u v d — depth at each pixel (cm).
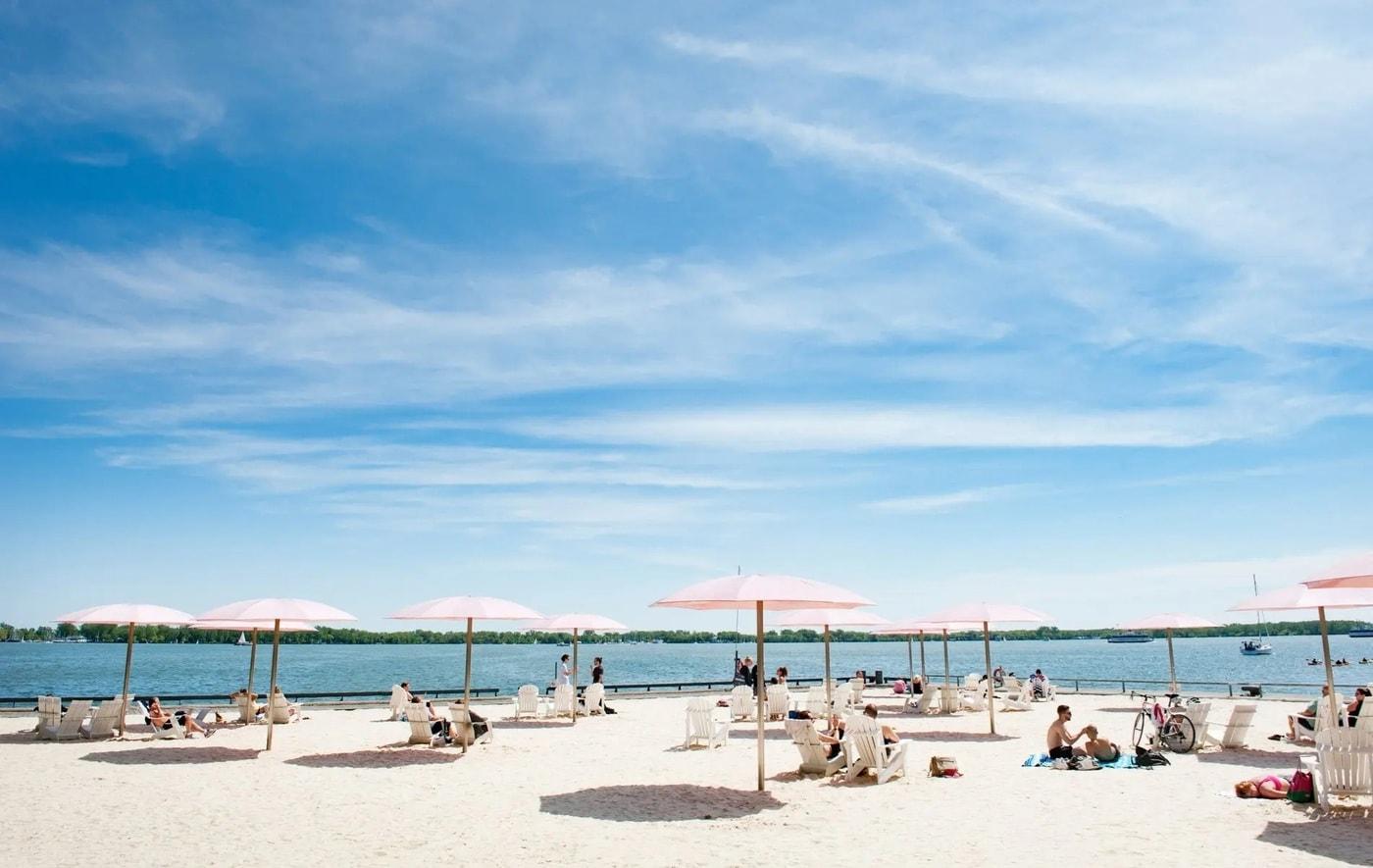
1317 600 1330
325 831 994
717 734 1719
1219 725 1872
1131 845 905
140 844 933
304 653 18588
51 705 1798
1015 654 15988
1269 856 849
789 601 1206
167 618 1802
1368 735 1027
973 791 1220
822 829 996
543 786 1275
